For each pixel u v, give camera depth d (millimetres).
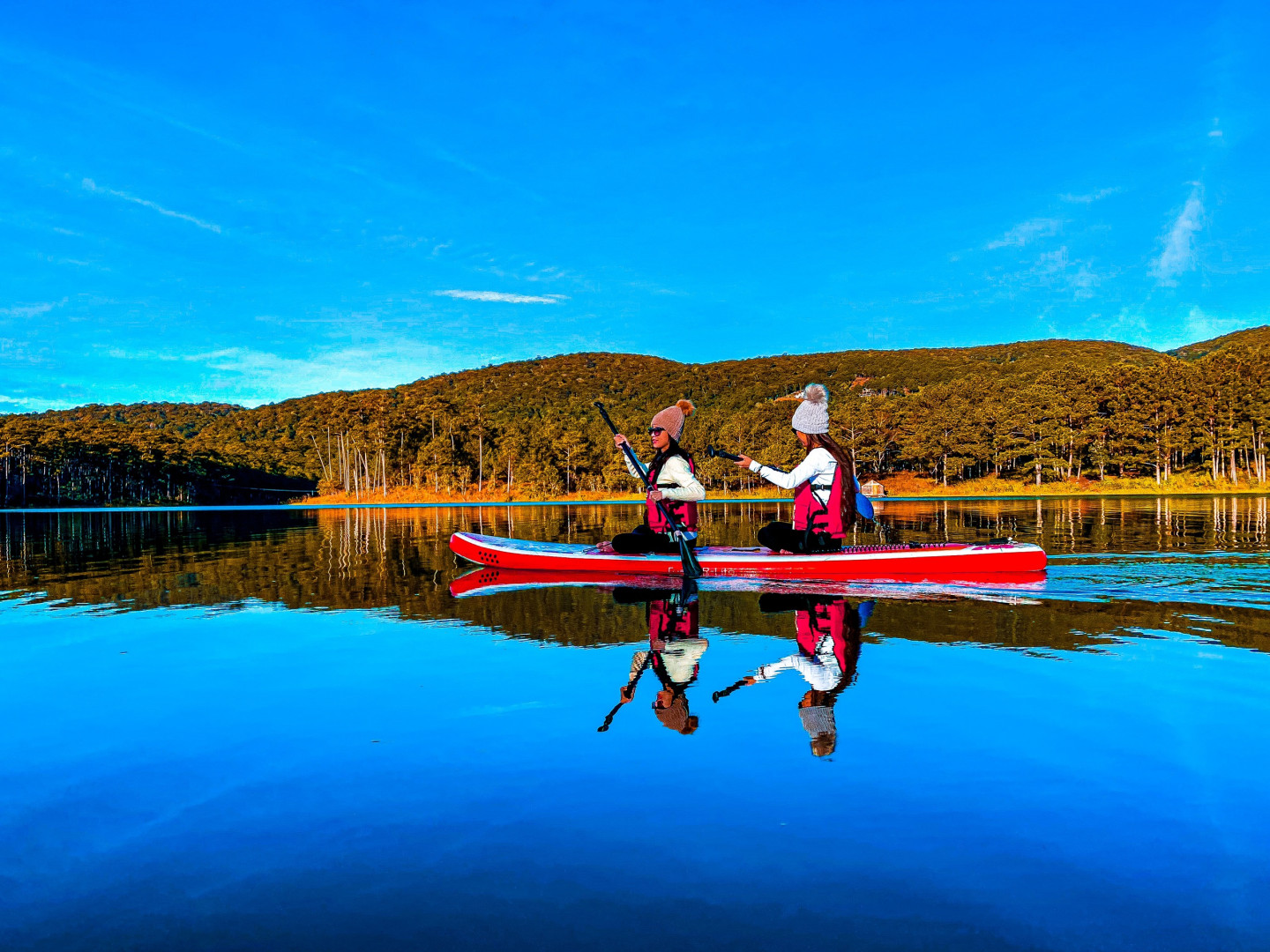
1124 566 7418
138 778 2398
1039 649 3963
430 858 1845
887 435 82438
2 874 1804
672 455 7281
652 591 6395
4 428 85750
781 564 6969
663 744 2598
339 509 56594
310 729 2855
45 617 5656
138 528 25219
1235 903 1592
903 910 1584
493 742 2650
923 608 5270
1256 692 3146
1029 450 75000
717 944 1463
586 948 1458
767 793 2170
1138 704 2980
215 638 4727
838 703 3037
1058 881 1688
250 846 1926
